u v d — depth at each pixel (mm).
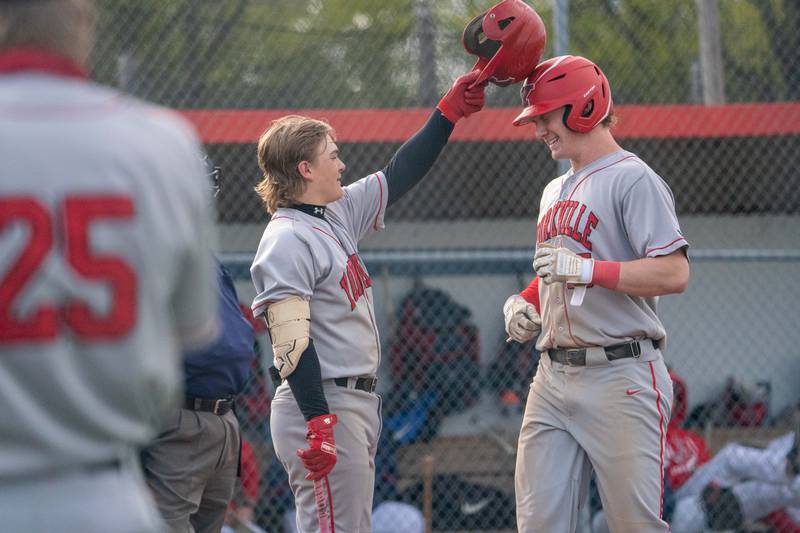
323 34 28891
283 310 10625
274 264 10750
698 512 18234
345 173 23500
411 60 25391
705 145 23547
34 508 5180
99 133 5246
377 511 18359
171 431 11367
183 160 5566
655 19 29250
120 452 5516
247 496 17953
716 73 25203
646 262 10961
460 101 12609
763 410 23344
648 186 11242
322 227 11328
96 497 5320
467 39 12391
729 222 24734
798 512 18125
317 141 11281
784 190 24312
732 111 21984
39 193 5059
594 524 17469
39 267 5008
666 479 19062
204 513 12695
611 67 29688
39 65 5359
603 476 11516
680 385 20266
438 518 19797
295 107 28234
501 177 23922
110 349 5160
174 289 5691
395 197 12500
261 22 30625
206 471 11719
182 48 26078
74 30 5500
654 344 11766
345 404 11133
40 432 5121
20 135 5117
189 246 5535
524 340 12492
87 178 5145
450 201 24312
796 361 24438
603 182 11492
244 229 23609
